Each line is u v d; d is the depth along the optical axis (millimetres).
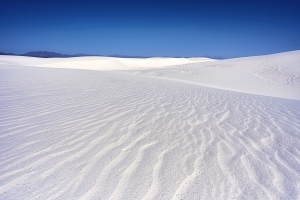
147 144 3584
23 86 8219
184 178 2662
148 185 2494
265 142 3875
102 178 2580
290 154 3428
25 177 2533
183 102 6977
